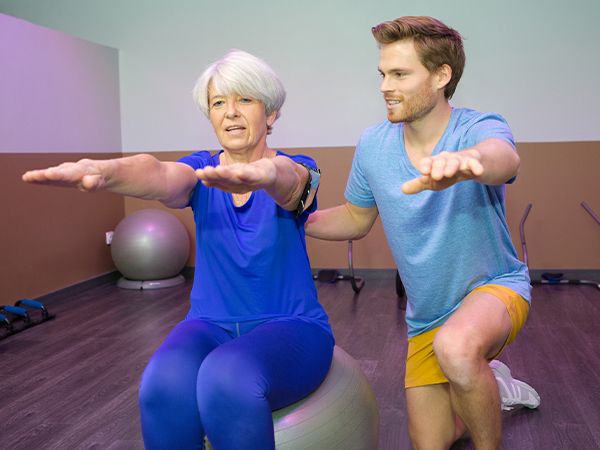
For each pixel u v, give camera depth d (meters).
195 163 1.66
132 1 5.73
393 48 1.62
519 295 1.67
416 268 1.74
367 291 5.01
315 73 5.56
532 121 5.30
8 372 3.23
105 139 5.63
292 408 1.53
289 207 1.56
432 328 1.83
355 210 2.01
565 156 5.29
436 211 1.68
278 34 5.57
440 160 1.04
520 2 5.20
